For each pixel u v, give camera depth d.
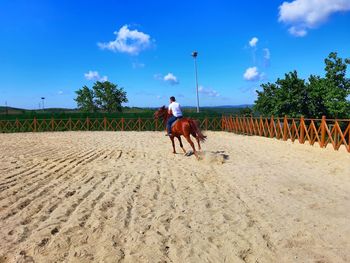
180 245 4.70
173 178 8.60
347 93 19.52
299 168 9.71
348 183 7.90
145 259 4.29
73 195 7.02
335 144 12.64
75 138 20.03
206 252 4.50
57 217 5.68
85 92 45.97
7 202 6.48
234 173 9.18
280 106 20.38
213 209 6.19
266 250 4.55
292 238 4.90
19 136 22.28
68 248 4.57
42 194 7.07
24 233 5.04
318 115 20.34
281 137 17.36
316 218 5.66
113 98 45.81
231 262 4.26
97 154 12.57
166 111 12.97
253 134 20.92
